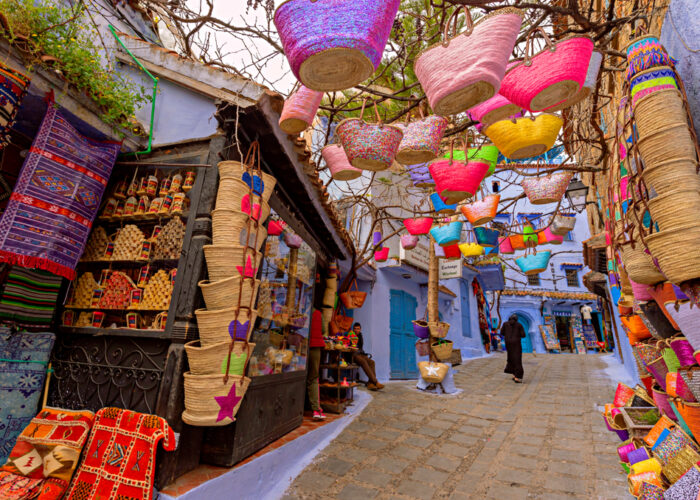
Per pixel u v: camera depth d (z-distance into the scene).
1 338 2.67
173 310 2.76
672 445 2.26
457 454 3.91
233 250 2.59
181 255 2.88
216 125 3.25
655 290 2.25
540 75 1.71
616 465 3.43
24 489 2.22
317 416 4.79
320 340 5.26
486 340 16.48
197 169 3.12
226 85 3.17
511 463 3.65
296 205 4.73
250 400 3.20
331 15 1.32
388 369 9.13
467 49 1.51
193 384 2.37
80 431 2.45
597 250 6.02
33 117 2.92
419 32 2.99
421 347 7.38
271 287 3.80
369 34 1.33
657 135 1.80
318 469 3.53
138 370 2.75
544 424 4.84
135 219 3.24
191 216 2.97
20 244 2.49
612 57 3.62
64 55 2.68
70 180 2.79
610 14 2.31
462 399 6.43
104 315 3.05
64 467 2.31
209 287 2.52
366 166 2.30
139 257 3.06
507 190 17.12
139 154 3.37
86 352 2.98
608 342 18.56
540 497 2.97
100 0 3.87
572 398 6.20
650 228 2.20
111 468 2.32
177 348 2.65
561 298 19.64
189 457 2.71
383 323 9.32
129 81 3.48
